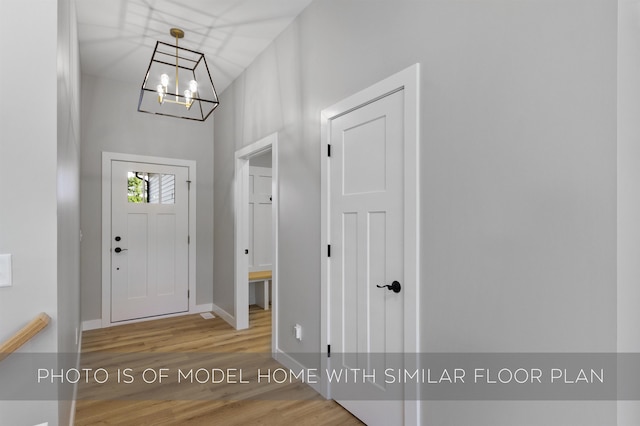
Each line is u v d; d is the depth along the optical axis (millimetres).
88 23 2791
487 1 1346
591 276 1070
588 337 1078
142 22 2779
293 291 2682
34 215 1254
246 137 3570
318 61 2396
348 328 2088
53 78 1277
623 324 1021
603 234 1045
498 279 1305
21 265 1234
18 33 1238
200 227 4449
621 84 1014
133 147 4023
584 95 1083
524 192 1229
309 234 2479
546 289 1172
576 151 1102
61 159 1446
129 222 3979
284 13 2652
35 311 1248
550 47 1163
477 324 1374
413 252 1622
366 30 1956
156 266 4141
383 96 1831
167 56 3359
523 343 1233
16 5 1239
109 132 3883
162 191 4207
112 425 1961
